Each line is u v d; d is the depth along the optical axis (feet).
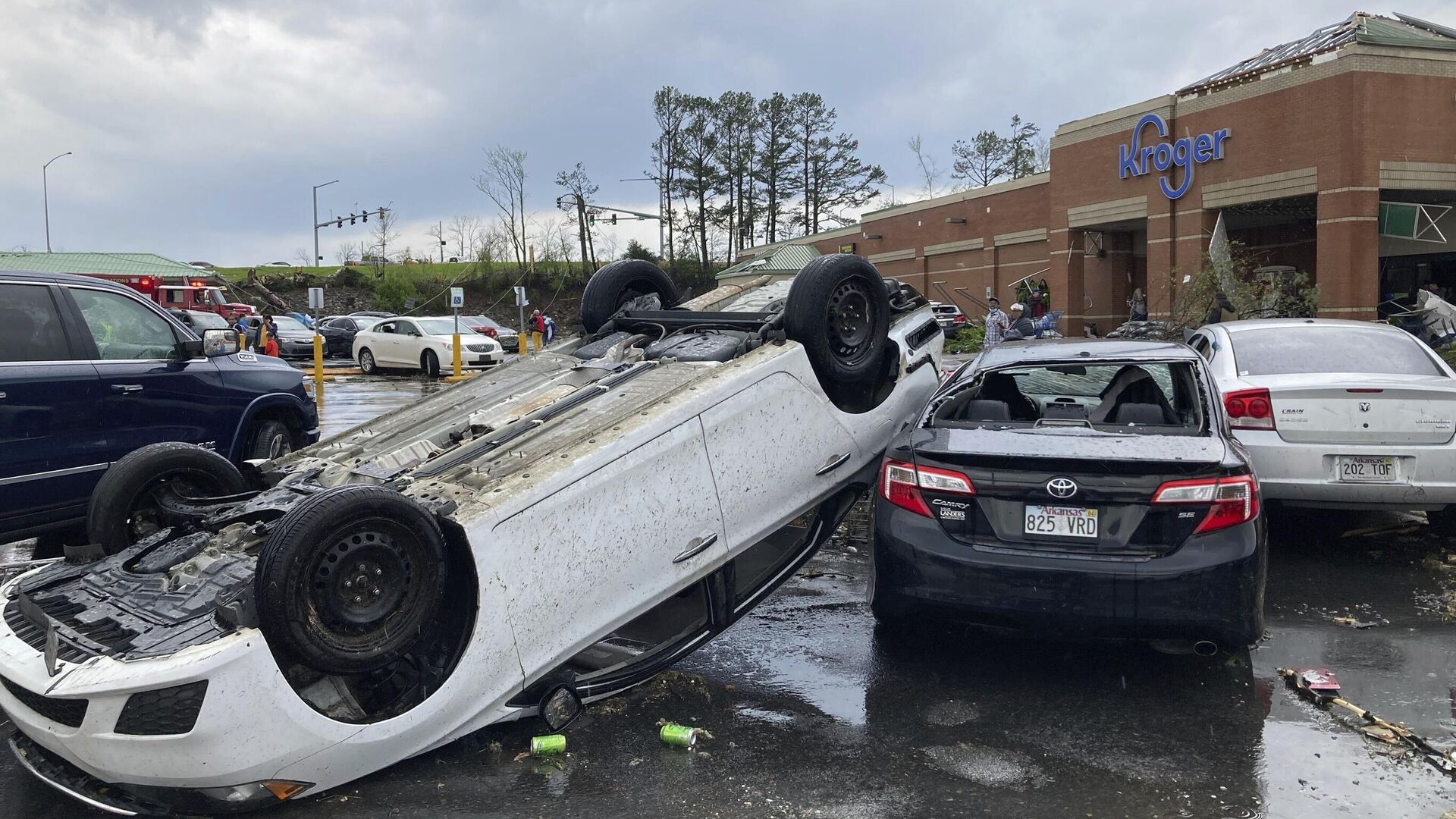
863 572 19.86
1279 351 20.48
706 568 13.35
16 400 18.03
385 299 176.76
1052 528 12.69
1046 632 12.75
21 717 10.34
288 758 9.80
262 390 23.11
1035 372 18.21
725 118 198.90
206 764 9.39
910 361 17.58
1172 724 12.20
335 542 9.95
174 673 9.14
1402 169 68.03
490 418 14.53
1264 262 89.81
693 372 14.29
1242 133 75.82
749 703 13.12
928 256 134.92
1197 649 12.53
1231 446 13.25
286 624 9.58
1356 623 15.72
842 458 15.65
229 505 13.33
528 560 11.21
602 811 10.17
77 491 19.10
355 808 10.25
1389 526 21.44
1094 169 90.89
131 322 20.63
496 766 11.23
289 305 170.50
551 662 11.63
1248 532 12.31
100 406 19.42
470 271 190.49
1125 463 12.17
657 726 12.39
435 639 11.44
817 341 15.02
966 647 15.21
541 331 110.93
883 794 10.50
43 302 19.02
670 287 20.08
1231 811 10.00
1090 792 10.49
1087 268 99.86
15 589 12.46
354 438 15.60
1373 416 18.06
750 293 20.99
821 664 14.58
